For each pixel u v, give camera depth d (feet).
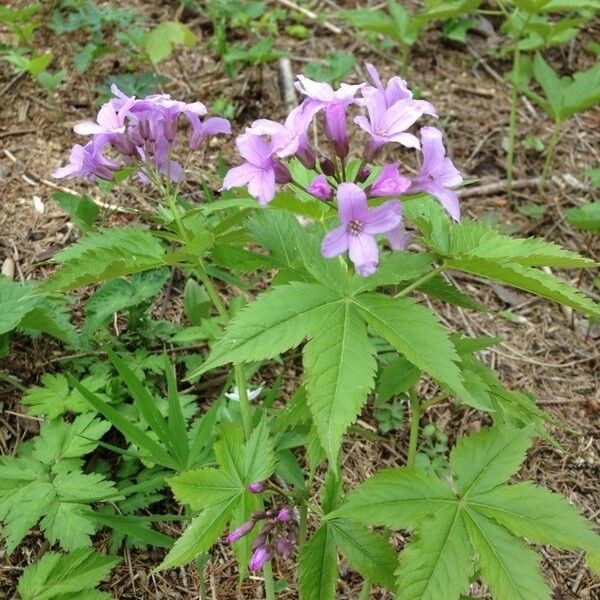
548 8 1.59
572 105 1.58
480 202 1.70
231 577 1.08
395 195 0.78
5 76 1.79
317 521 1.15
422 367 0.73
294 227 0.87
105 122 0.92
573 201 1.72
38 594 0.92
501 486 0.78
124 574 1.06
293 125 0.80
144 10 2.01
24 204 1.52
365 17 1.77
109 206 1.51
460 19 2.08
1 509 1.00
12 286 1.21
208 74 1.88
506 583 0.73
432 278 0.93
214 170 1.64
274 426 1.10
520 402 0.91
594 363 1.43
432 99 1.92
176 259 0.89
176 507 1.13
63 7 1.95
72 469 1.05
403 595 0.73
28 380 1.25
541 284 0.74
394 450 1.26
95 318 1.24
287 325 0.75
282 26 2.07
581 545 0.73
